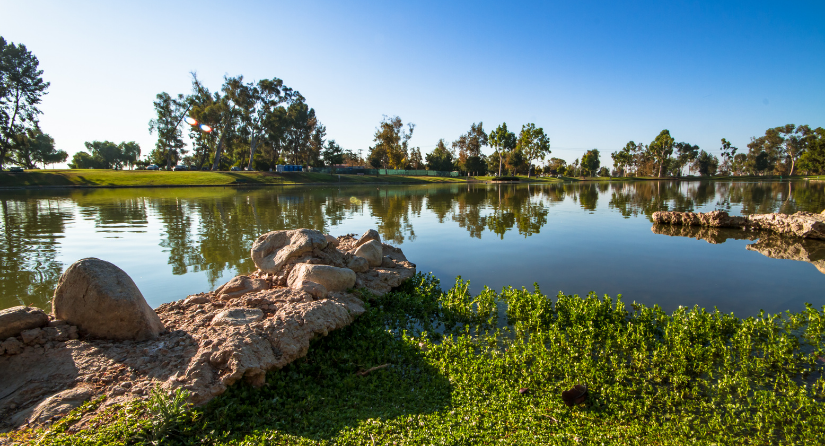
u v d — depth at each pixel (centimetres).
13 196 3150
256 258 830
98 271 503
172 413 353
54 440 322
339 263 811
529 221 1844
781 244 1272
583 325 620
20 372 416
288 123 6594
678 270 966
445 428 377
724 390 449
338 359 510
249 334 466
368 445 349
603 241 1341
